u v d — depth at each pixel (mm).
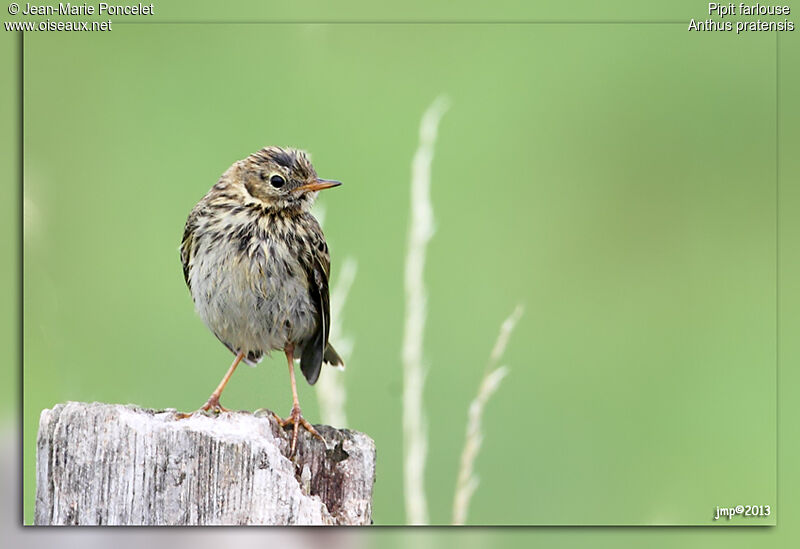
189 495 8195
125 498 8211
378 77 14531
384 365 12555
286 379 10898
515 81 15133
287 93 14406
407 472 9586
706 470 12930
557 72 15227
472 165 14750
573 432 13180
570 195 14938
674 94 15383
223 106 14188
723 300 14375
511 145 14781
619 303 14336
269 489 8195
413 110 14531
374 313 12922
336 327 10516
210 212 10547
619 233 14727
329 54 14633
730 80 15414
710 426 13383
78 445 8281
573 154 15102
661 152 15234
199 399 12352
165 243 13336
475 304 13922
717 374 13836
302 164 10688
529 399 13438
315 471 9031
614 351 14008
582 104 15312
